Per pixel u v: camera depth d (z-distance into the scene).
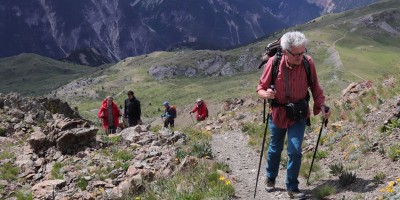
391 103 11.25
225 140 14.78
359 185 7.34
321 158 10.04
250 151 12.25
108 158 12.04
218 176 8.85
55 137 13.48
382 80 15.25
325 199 7.16
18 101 21.88
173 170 9.82
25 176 11.30
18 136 16.42
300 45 6.73
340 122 12.04
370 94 13.55
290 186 7.46
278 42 7.48
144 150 12.45
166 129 15.10
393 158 8.10
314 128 12.98
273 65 7.22
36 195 9.46
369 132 10.16
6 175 11.18
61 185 10.00
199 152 11.42
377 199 6.49
